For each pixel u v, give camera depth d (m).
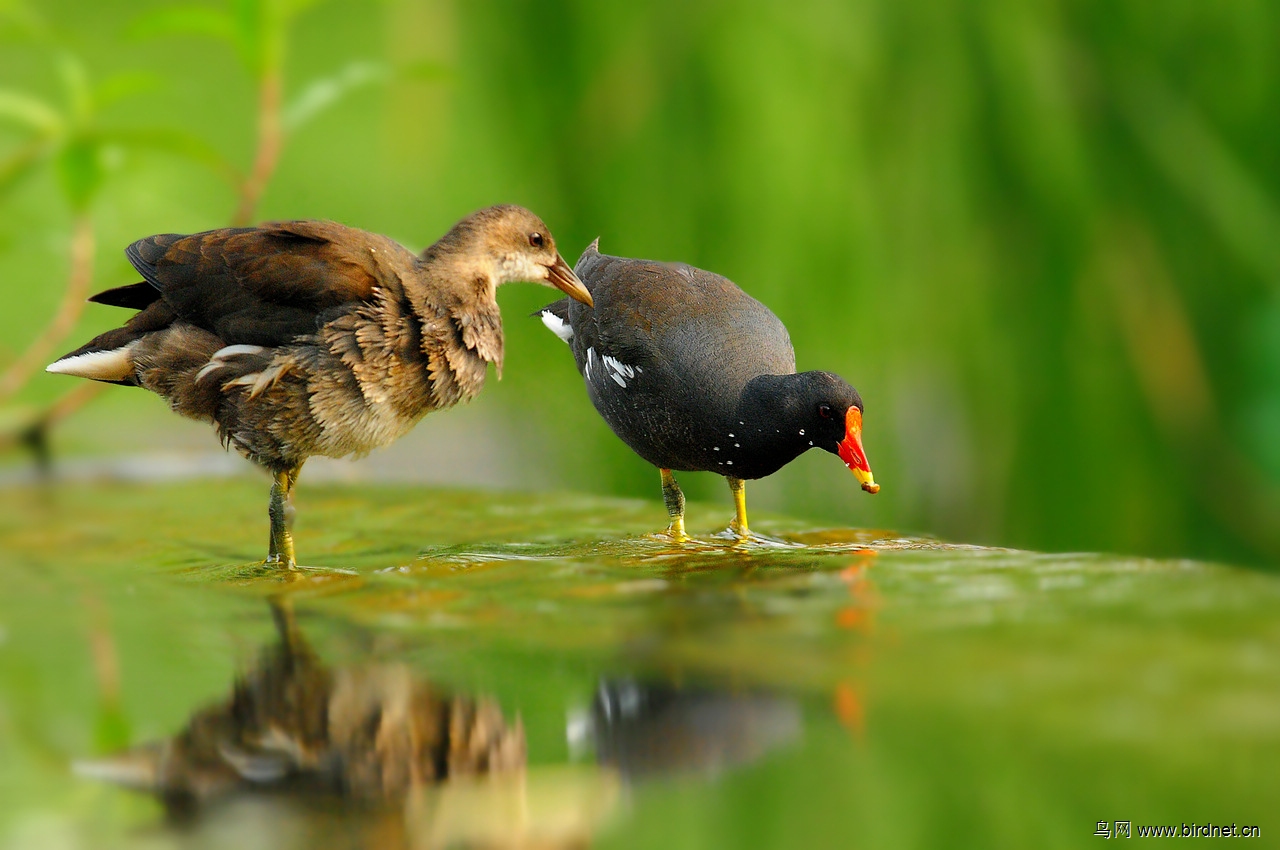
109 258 13.34
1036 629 6.05
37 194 13.27
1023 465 11.44
